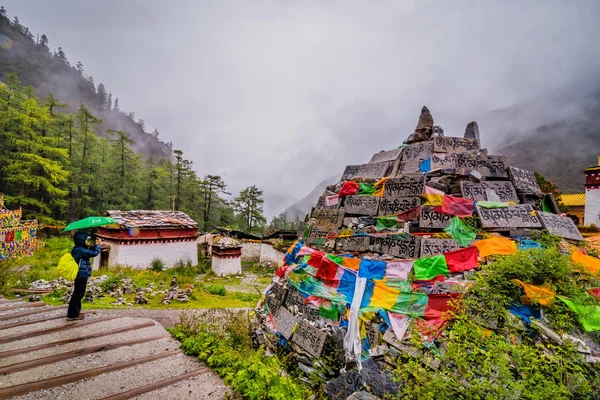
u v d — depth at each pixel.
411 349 5.23
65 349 5.67
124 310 10.80
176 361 5.72
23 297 9.47
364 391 5.05
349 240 8.33
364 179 10.30
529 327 5.00
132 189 45.75
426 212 7.69
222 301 14.68
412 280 6.28
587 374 4.49
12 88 39.34
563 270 5.21
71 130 39.34
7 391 4.38
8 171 32.78
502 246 6.17
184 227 24.09
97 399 4.44
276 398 4.65
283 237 32.62
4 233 19.36
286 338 7.36
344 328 6.50
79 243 7.06
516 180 8.40
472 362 4.48
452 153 9.02
